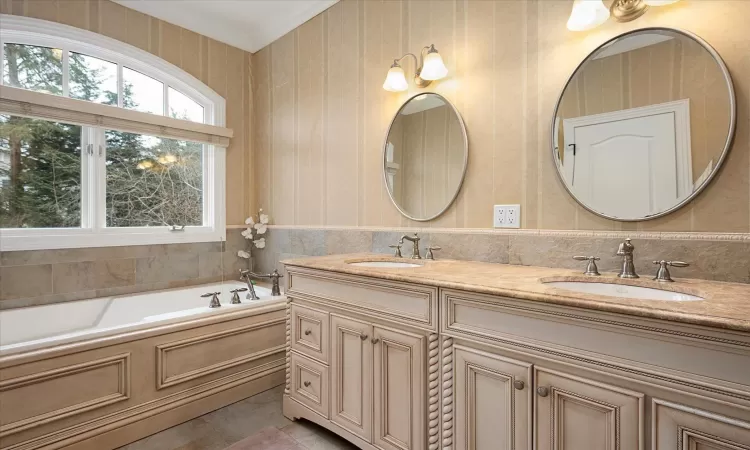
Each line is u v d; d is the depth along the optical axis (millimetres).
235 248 3111
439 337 1285
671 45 1278
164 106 2736
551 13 1548
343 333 1623
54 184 2301
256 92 3188
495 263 1715
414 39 2039
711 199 1211
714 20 1203
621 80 1378
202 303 2762
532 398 1060
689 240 1246
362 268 1594
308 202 2709
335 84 2494
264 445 1710
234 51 3092
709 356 792
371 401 1499
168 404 1876
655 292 1184
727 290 1058
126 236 2527
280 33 2918
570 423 994
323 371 1713
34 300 2172
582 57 1466
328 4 2531
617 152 1385
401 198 2104
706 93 1213
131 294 2533
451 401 1256
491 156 1734
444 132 1909
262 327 2309
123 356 1729
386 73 2182
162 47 2670
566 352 993
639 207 1338
